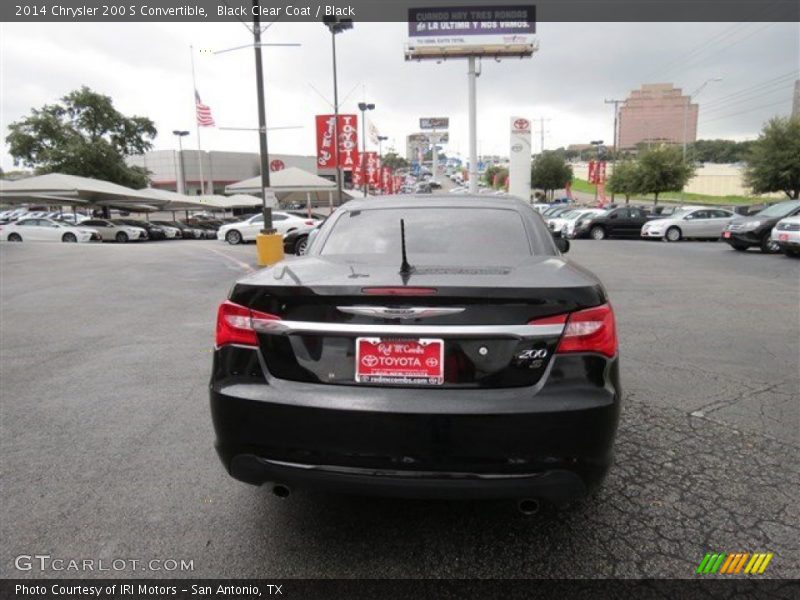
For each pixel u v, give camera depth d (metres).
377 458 2.23
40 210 62.41
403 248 2.54
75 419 4.14
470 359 2.24
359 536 2.70
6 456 3.53
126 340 6.55
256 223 25.80
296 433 2.28
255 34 14.43
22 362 5.65
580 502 2.98
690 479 3.21
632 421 4.04
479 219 3.57
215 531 2.74
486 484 2.19
